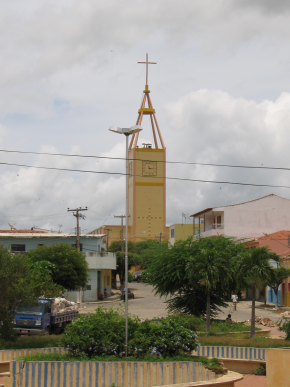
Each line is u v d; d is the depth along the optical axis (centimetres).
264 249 2273
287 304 4631
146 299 5362
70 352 1512
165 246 3134
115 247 9325
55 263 4275
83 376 1342
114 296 6088
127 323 1585
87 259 5416
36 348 1750
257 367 1734
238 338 2234
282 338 2397
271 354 1335
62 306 2900
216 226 6581
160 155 11606
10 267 2028
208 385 1309
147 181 11462
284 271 4134
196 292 2906
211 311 2947
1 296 1992
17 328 2488
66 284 4328
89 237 5978
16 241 5697
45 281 2202
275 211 6481
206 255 2466
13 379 1347
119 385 1340
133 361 1388
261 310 4372
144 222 11338
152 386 1339
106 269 5881
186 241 3053
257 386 1510
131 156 11750
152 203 11419
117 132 1852
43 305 2541
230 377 1384
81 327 1544
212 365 1416
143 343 1507
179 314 2817
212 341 2008
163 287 2964
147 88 12125
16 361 1363
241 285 2628
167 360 1426
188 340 1534
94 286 5431
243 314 4031
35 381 1345
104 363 1348
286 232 5794
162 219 11381
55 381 1344
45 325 2539
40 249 4428
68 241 5750
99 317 1616
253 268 2228
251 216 6469
